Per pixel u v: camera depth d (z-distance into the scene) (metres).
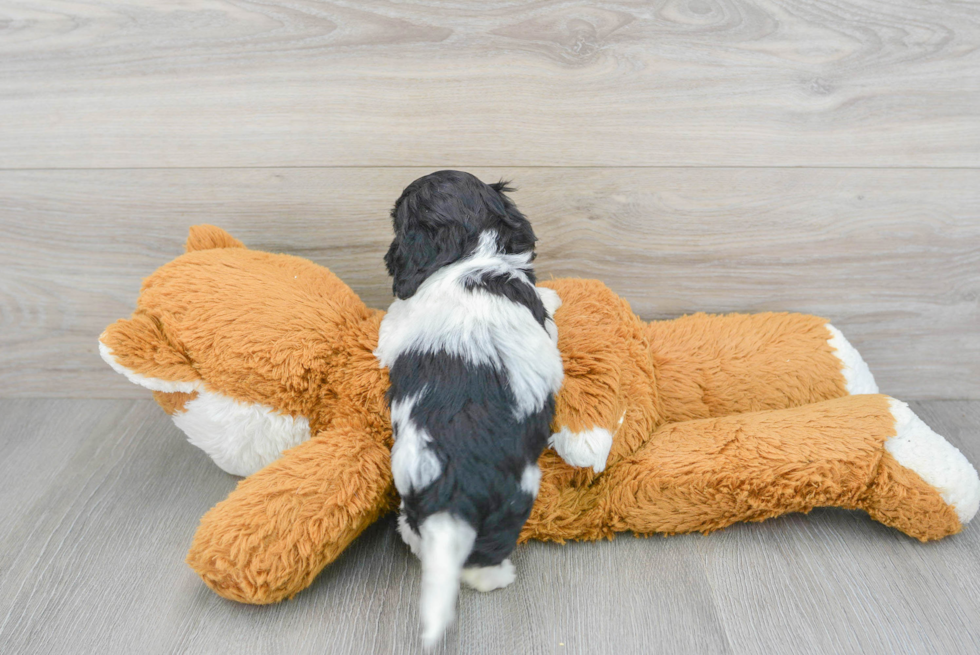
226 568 1.11
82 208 1.61
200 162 1.57
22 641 1.13
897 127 1.52
